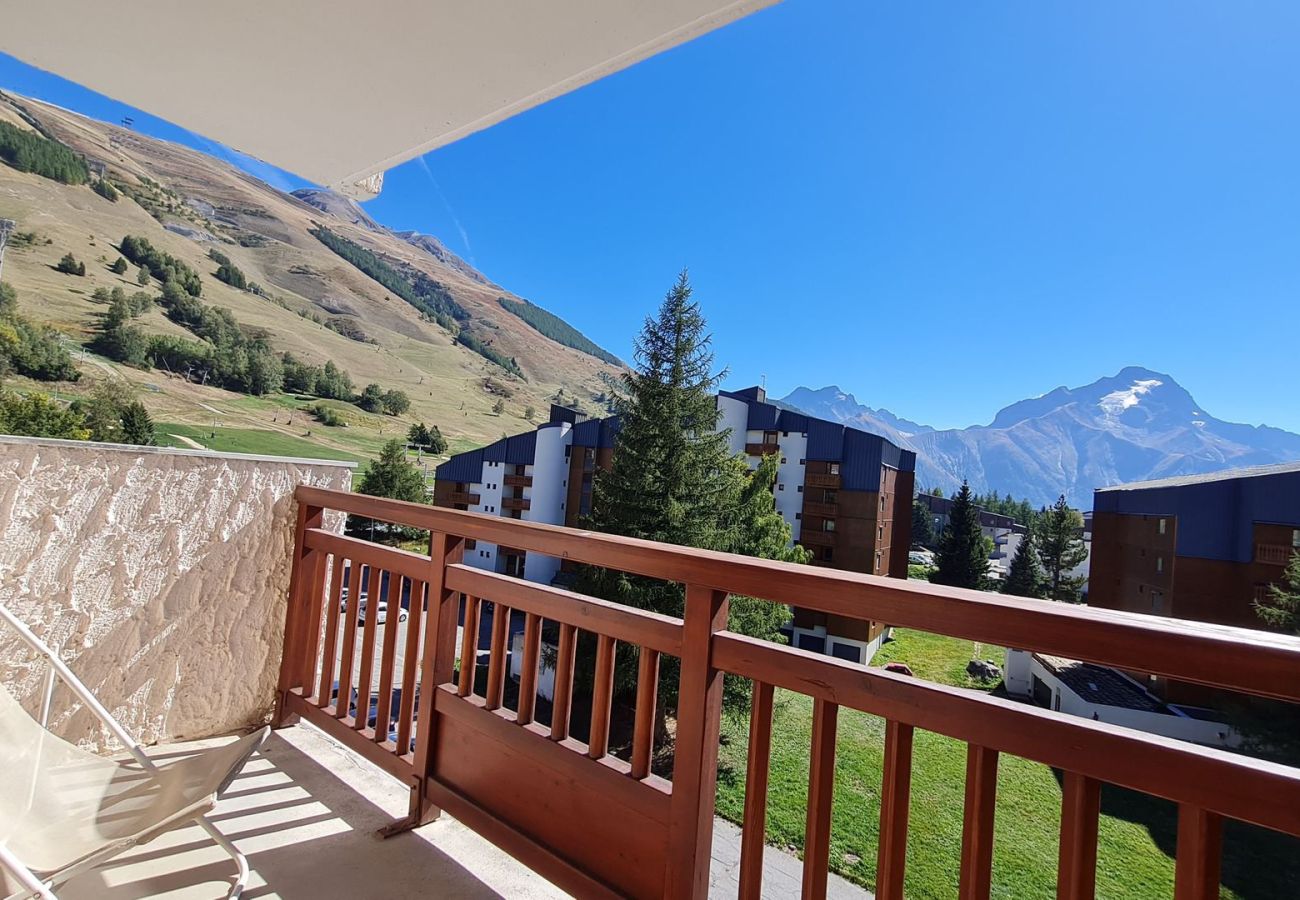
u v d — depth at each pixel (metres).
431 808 1.82
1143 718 10.79
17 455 1.92
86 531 2.06
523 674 1.56
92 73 2.05
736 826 5.23
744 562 1.12
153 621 2.21
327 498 2.36
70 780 1.50
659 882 1.22
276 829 1.78
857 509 21.53
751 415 23.38
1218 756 0.70
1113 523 20.66
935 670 14.90
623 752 9.09
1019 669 13.82
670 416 12.52
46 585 1.98
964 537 31.50
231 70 1.97
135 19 1.74
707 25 1.56
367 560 2.13
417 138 2.35
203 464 2.33
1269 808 0.66
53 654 1.61
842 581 1.00
